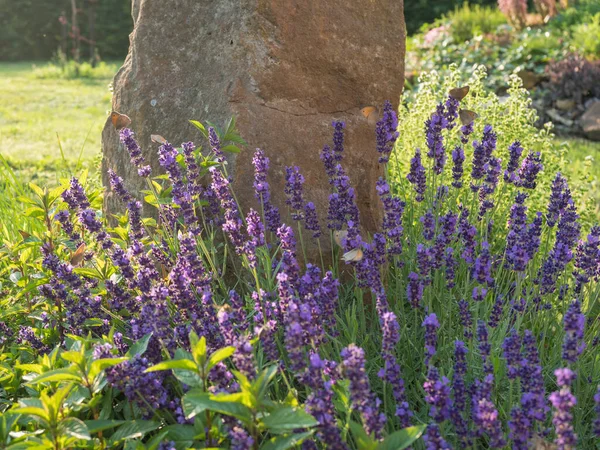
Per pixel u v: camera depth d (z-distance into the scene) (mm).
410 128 5723
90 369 2434
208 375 2451
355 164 4121
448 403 2355
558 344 3221
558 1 15172
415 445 2766
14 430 2688
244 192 3811
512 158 3818
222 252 3805
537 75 11648
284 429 2188
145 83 4281
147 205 4238
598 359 3195
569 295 3715
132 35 4426
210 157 3889
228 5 3988
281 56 3918
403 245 3939
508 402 2812
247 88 3896
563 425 2080
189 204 3357
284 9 3896
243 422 2340
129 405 2766
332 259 3881
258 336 2539
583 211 5008
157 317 2703
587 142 10047
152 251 3439
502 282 3615
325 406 2348
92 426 2430
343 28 4062
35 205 3676
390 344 2520
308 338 2682
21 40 24703
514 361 2518
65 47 22875
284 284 2756
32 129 10625
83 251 3436
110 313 3156
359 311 3414
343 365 2320
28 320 3637
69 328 3250
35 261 3842
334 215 3566
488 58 12555
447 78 5957
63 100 14367
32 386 2805
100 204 4586
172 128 4145
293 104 3994
